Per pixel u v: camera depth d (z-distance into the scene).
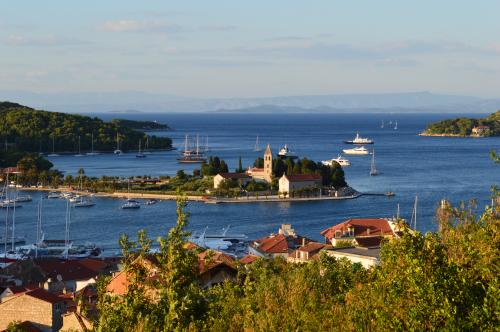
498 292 47.53
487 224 56.97
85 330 62.47
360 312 56.53
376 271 61.16
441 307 48.28
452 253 56.91
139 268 58.50
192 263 57.03
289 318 63.53
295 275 79.44
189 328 53.66
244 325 64.00
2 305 111.88
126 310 56.25
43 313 110.75
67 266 173.88
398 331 49.94
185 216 58.25
